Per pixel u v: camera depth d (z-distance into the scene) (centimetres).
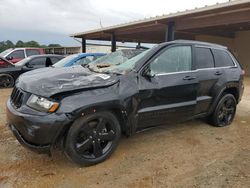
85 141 346
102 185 312
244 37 1806
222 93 525
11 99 382
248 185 317
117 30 1661
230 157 393
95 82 355
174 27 1233
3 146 413
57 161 367
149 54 409
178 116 446
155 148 419
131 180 324
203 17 1099
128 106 371
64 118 319
